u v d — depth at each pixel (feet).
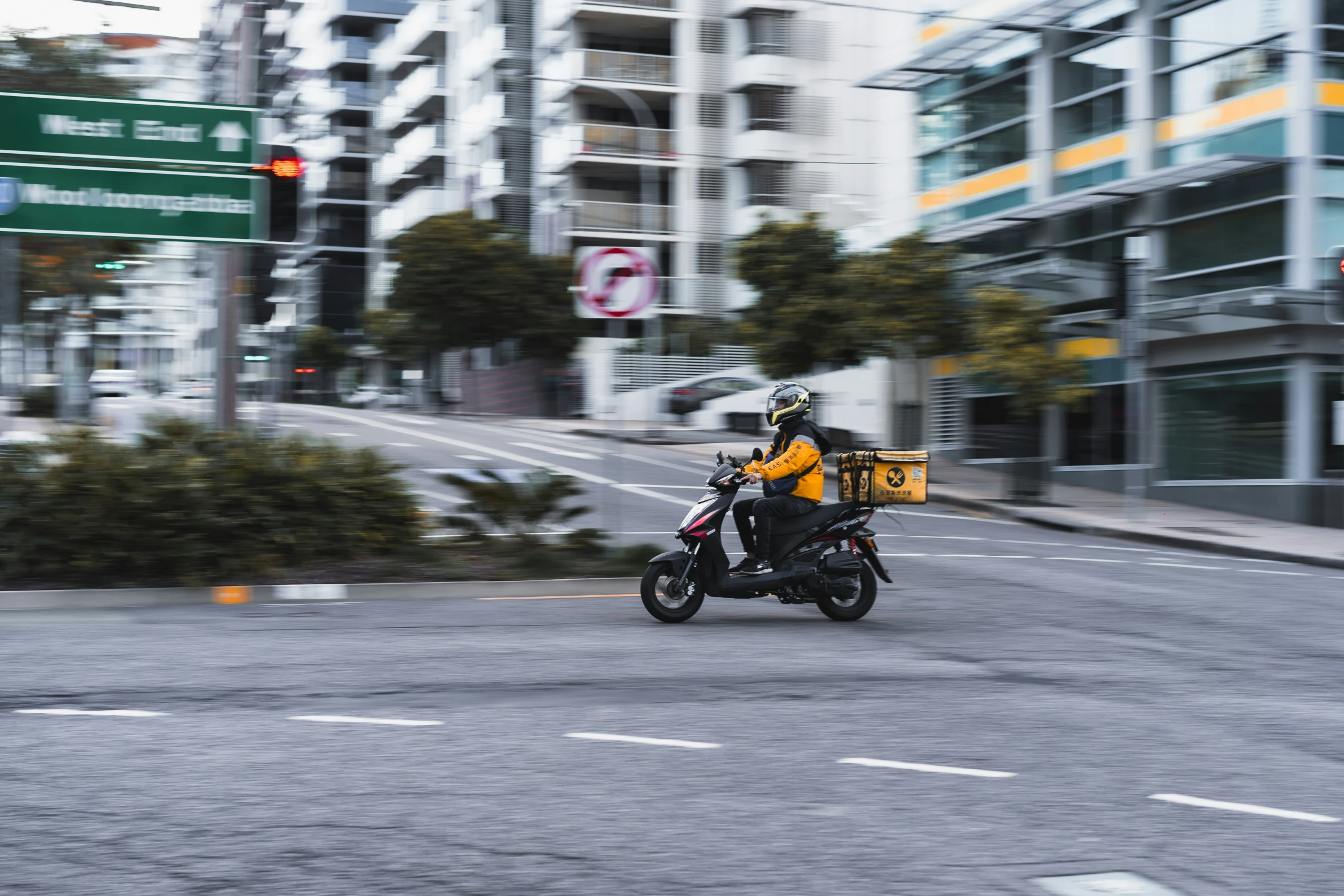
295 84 224.53
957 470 98.68
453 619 33.50
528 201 191.31
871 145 141.59
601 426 137.08
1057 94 92.99
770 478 33.42
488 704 23.11
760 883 14.26
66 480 35.78
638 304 42.04
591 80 165.17
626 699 23.72
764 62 160.86
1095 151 89.04
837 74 163.73
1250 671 28.27
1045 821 16.72
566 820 16.39
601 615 34.60
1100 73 88.69
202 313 158.10
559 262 167.43
